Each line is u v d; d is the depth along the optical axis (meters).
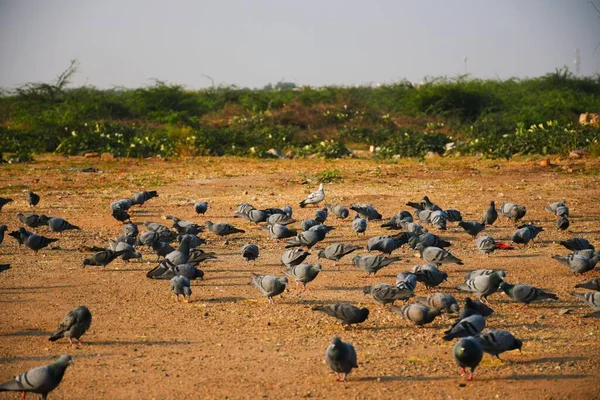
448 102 61.50
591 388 9.91
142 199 24.95
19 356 11.41
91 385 10.23
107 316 13.50
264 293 14.02
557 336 12.23
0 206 24.23
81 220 23.17
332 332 12.56
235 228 20.03
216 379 10.41
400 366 10.88
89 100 61.94
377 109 61.34
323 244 19.70
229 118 61.59
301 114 56.47
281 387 10.09
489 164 35.50
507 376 10.43
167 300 14.55
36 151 43.09
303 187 29.58
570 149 38.19
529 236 18.69
